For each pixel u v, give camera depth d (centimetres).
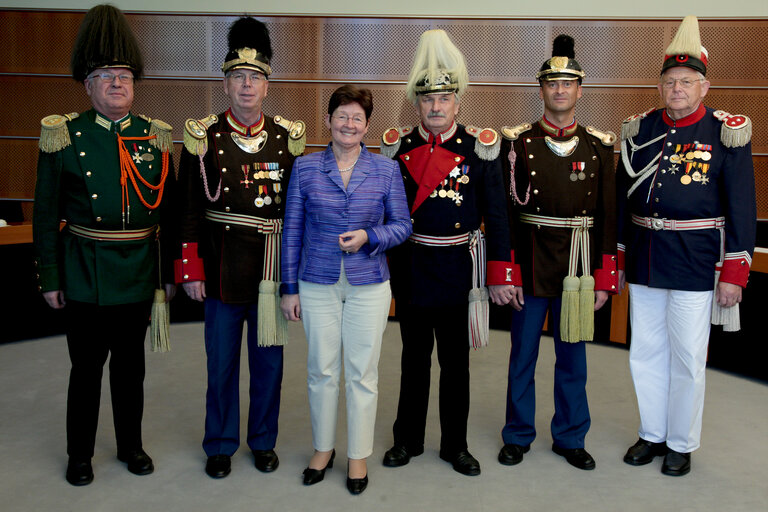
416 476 268
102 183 248
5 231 465
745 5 552
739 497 256
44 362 430
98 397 262
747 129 262
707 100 567
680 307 273
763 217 571
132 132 257
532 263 277
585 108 578
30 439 303
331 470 273
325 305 250
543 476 271
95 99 251
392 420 333
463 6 575
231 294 257
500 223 264
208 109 591
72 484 258
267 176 260
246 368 425
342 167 251
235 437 272
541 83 275
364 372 252
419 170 264
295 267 253
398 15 577
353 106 243
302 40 586
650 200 276
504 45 576
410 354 274
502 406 357
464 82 259
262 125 263
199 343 488
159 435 309
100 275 250
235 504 244
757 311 410
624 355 467
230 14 582
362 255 248
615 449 300
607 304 502
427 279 263
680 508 246
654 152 279
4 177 607
